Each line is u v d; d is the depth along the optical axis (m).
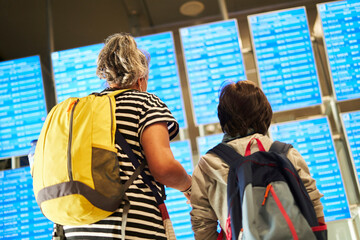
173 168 1.41
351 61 2.66
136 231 1.37
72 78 2.91
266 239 1.23
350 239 2.56
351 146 2.56
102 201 1.33
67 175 1.34
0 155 2.87
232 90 1.62
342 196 2.50
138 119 1.50
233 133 1.59
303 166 1.48
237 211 1.36
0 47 3.78
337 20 2.73
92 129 1.42
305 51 2.74
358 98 2.65
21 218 2.72
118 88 1.64
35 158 1.49
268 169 1.37
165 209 1.47
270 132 2.63
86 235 1.40
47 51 3.71
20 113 2.93
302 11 2.80
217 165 1.49
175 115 2.78
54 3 3.57
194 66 2.81
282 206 1.28
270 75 2.72
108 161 1.38
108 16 3.66
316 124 2.63
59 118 1.50
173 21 3.72
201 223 1.55
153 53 2.88
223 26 2.86
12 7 3.56
